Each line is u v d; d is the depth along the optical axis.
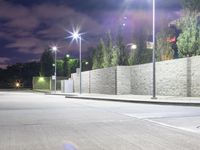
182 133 10.59
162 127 11.88
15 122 13.75
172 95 31.77
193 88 28.89
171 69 31.88
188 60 29.44
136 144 8.88
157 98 28.36
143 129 11.45
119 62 53.94
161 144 8.85
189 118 14.45
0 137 10.16
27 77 142.62
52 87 86.06
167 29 37.97
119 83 40.94
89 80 55.88
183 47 30.08
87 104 24.86
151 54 44.72
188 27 29.81
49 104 25.59
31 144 9.03
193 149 8.23
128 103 25.48
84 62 91.25
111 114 16.52
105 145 8.78
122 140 9.47
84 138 9.84
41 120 14.34
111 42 59.47
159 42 37.88
